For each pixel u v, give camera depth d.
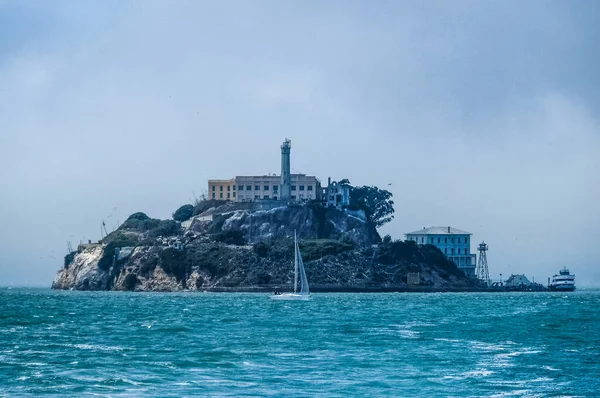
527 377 129.62
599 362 145.00
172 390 118.31
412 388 120.56
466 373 133.25
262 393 116.50
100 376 129.25
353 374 132.38
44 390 117.50
